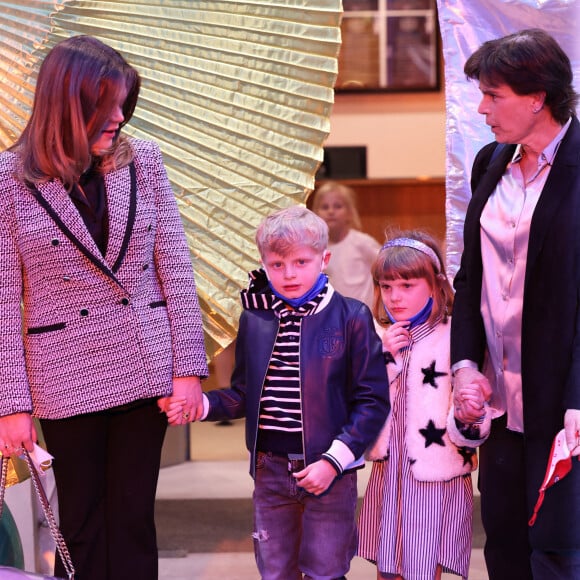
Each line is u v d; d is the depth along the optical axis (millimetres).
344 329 2434
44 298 2207
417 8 7559
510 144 2383
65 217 2162
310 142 2703
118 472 2283
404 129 7707
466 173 2752
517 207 2289
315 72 2682
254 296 2471
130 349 2217
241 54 2699
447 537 2535
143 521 2303
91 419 2244
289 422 2410
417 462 2518
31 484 3035
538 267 2225
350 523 2455
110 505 2299
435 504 2521
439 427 2521
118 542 2299
